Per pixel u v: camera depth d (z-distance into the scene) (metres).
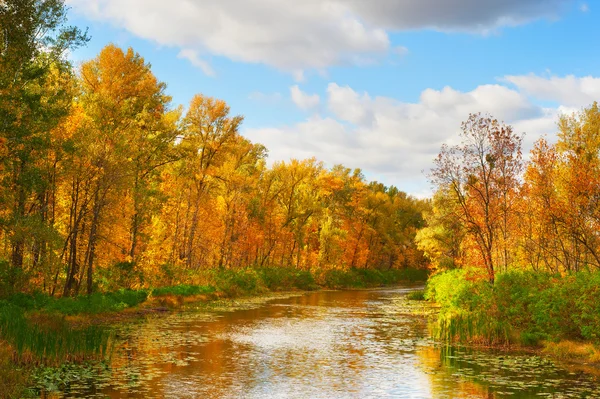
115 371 14.33
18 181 21.95
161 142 38.69
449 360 17.00
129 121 32.44
